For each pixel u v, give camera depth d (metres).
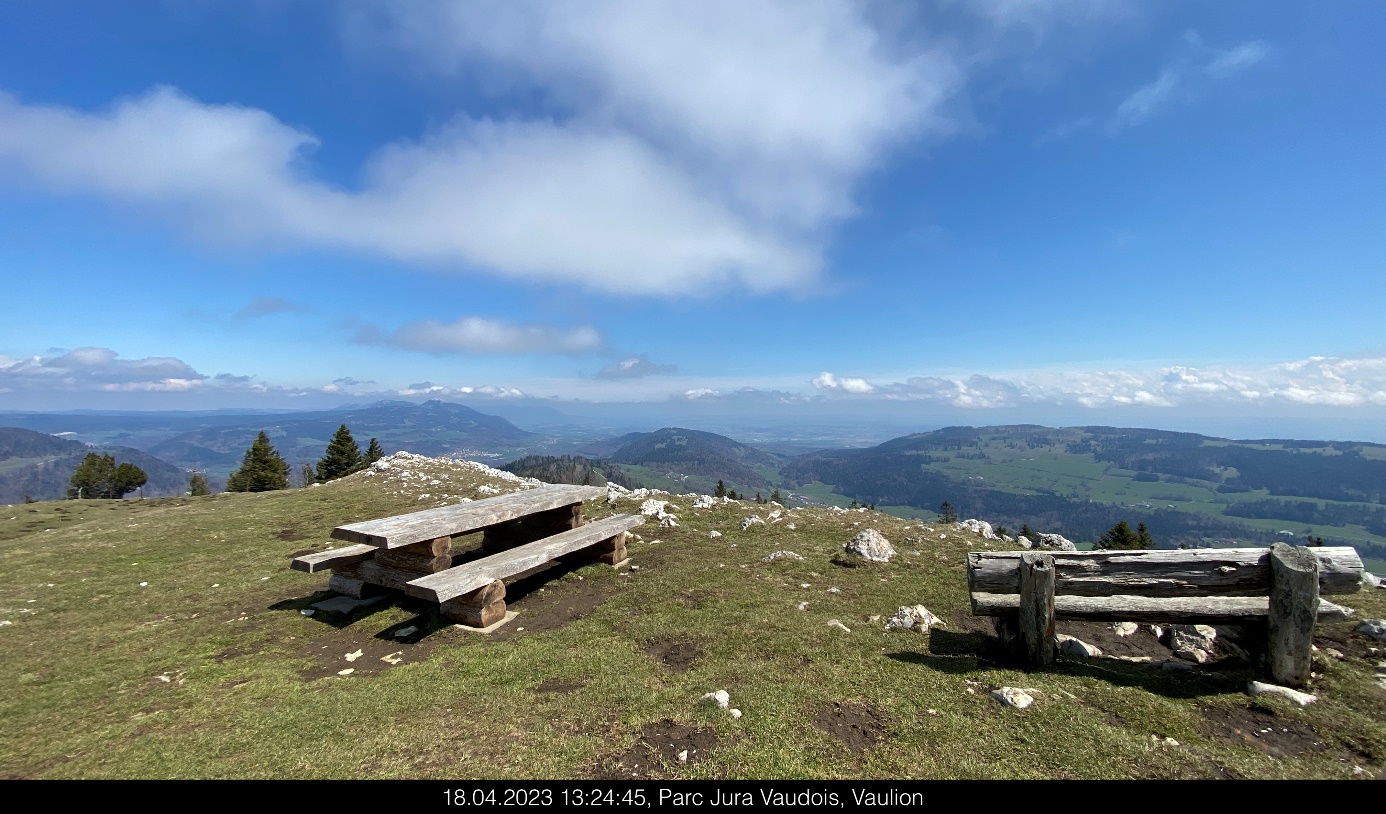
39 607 11.45
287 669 8.35
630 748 5.72
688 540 16.55
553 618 10.38
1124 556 7.30
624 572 13.29
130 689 7.77
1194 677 7.06
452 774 5.38
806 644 8.37
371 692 7.31
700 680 7.21
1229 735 5.78
